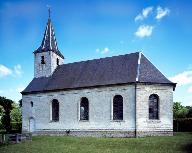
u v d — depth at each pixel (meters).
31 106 32.34
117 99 26.62
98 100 27.41
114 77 27.41
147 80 25.64
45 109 31.08
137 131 24.67
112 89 26.73
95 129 27.11
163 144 19.20
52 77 32.88
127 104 25.67
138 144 19.91
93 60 31.73
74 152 17.83
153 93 25.67
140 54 28.67
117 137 25.61
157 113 25.70
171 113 25.67
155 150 17.53
